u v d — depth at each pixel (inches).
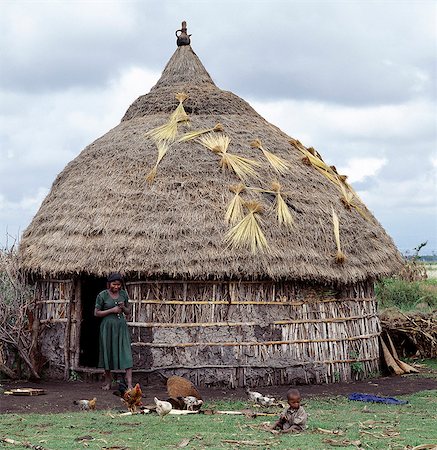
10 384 521.7
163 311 519.2
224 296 519.5
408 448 301.4
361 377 561.9
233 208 532.7
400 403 441.4
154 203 534.9
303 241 534.0
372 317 587.8
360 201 635.5
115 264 508.7
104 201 545.0
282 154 605.6
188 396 418.3
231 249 512.4
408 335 680.4
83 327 612.4
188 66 677.3
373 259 569.0
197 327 516.4
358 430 346.3
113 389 492.7
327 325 545.3
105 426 352.5
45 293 566.6
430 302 962.7
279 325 526.6
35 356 546.9
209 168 560.7
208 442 313.6
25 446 307.7
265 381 519.8
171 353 515.8
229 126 613.3
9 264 560.7
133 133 609.0
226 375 514.0
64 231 542.9
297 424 343.9
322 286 546.6
